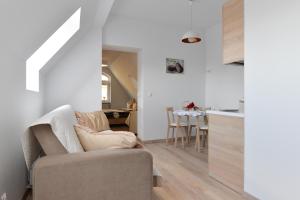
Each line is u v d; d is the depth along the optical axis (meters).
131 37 4.73
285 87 1.74
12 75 1.70
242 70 4.40
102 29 4.47
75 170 1.29
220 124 2.53
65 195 1.28
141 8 4.17
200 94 5.48
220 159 2.52
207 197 2.15
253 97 2.05
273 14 1.85
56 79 3.92
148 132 4.93
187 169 3.00
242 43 2.26
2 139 1.47
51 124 1.41
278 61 1.80
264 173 1.93
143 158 1.45
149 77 4.94
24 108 2.08
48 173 1.24
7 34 1.43
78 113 3.31
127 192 1.42
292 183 1.69
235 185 2.29
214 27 5.14
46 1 1.69
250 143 2.07
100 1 3.06
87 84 4.14
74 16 3.14
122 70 7.68
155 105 5.00
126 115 7.23
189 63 5.35
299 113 1.64
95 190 1.34
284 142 1.75
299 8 1.63
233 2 2.40
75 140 1.52
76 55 4.06
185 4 3.98
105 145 1.59
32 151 1.50
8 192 1.60
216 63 5.11
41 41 2.20
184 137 5.08
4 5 1.20
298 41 1.64
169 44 5.12
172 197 2.15
